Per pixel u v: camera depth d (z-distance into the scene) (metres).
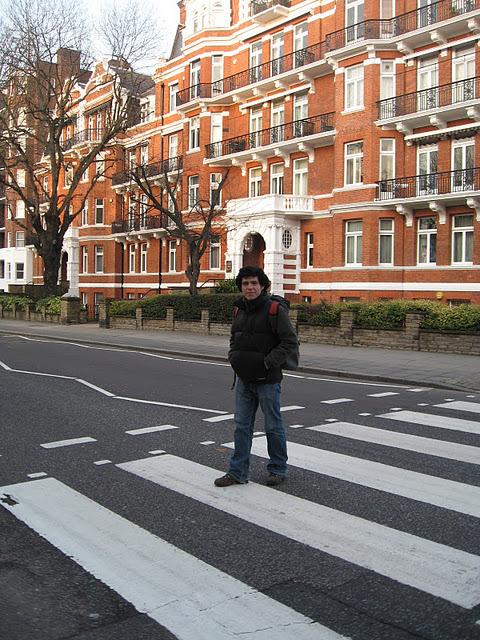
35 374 13.46
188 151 37.66
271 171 33.47
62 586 3.76
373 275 27.09
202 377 13.09
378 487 5.56
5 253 60.81
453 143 25.48
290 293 30.95
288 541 4.39
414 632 3.22
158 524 4.72
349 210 27.83
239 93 34.34
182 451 6.84
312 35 30.75
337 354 16.92
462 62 25.28
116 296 45.69
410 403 10.00
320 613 3.41
